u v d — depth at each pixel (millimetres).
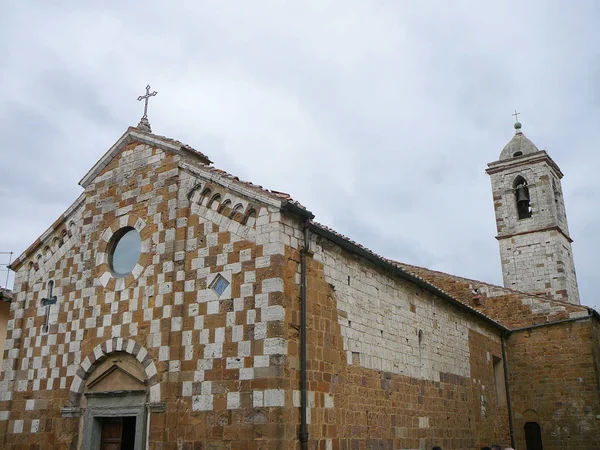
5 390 19453
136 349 16469
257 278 15000
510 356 32250
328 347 16266
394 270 20422
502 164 42219
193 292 16016
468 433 24938
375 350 18844
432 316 23781
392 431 18781
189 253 16484
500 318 33312
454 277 35750
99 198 19656
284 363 14148
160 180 18062
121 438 16625
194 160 18156
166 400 15344
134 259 18078
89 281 18703
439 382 23188
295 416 14195
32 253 21062
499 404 30141
